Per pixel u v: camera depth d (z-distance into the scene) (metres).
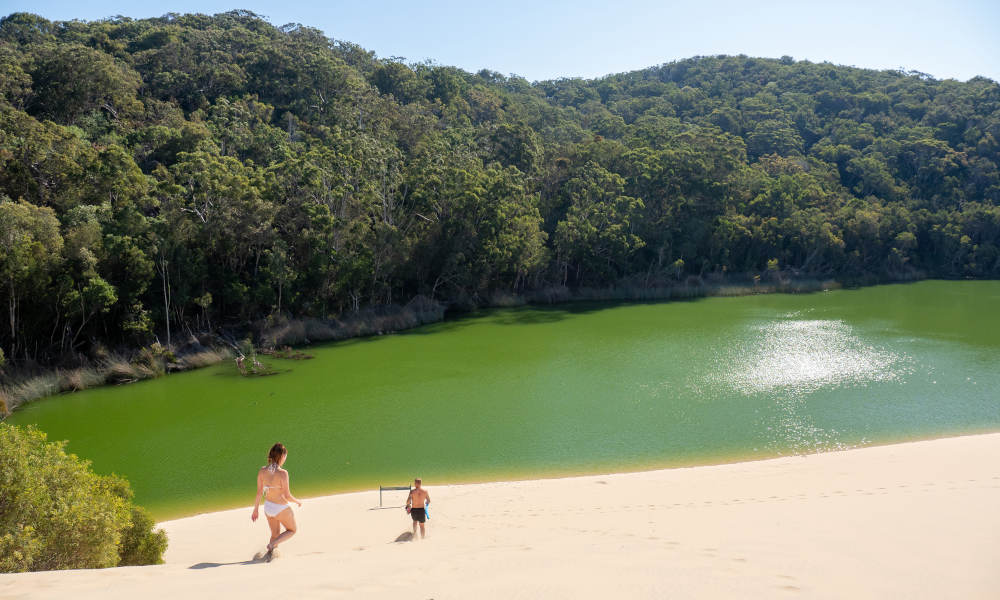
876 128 123.12
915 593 6.04
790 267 83.69
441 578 6.98
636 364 40.47
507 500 19.27
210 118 70.69
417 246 59.56
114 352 40.31
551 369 39.59
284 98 82.69
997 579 6.45
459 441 27.05
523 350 45.41
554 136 111.56
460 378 37.81
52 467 11.91
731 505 15.66
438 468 23.98
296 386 36.59
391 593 6.29
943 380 35.25
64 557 11.13
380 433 28.33
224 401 33.88
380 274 55.56
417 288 62.03
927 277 91.56
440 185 60.41
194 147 56.69
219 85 79.69
